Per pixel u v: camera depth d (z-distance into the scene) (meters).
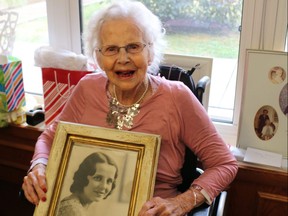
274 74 1.45
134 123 1.23
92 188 1.12
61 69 1.65
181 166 1.28
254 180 1.52
